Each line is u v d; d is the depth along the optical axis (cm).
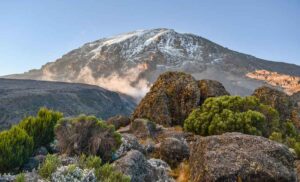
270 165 1082
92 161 988
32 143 1077
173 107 2756
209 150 1153
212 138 1207
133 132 2009
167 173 1250
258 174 1045
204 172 1087
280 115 2750
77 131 1173
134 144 1430
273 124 2178
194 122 2130
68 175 876
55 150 1252
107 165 959
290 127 2433
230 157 1099
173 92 2828
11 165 975
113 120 2531
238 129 1952
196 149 1255
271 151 1139
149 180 1095
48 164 891
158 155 1452
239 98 2188
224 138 1199
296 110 2853
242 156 1100
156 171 1170
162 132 1998
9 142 991
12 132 1044
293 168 1147
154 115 2675
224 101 2150
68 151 1144
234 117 1998
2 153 965
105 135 1183
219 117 2020
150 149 1505
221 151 1130
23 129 1088
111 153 1173
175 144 1457
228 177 1041
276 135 1959
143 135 1936
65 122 1208
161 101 2731
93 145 1146
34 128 1206
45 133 1238
